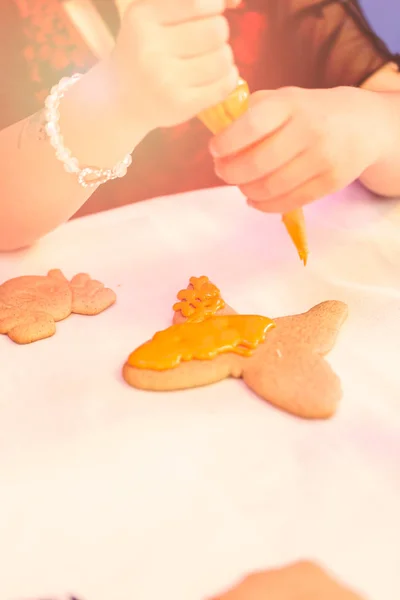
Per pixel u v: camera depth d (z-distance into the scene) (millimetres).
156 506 339
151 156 684
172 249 495
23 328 420
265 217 523
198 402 384
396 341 413
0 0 597
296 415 375
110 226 522
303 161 412
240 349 398
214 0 378
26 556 324
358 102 457
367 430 367
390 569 318
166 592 312
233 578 315
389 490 343
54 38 611
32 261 488
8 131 481
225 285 458
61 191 476
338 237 496
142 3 392
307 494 342
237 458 356
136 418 375
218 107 392
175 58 385
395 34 621
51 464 355
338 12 607
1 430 370
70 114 445
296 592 282
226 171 412
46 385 394
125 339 422
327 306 429
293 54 635
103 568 320
